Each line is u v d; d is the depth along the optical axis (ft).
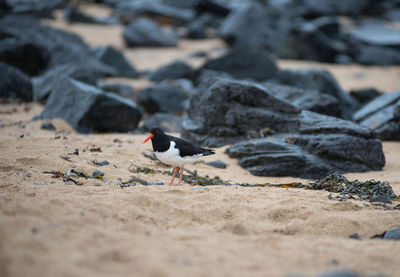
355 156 42.42
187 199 26.50
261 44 151.12
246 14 154.40
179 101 80.48
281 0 204.85
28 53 95.50
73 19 178.40
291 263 17.51
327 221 24.02
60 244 16.48
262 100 48.62
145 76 113.80
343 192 31.48
